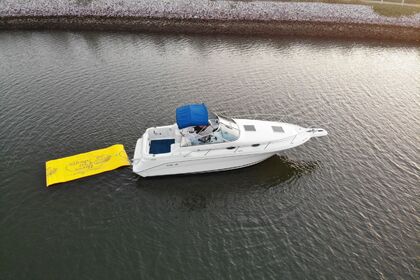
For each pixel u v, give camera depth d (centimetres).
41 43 3934
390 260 1531
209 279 1437
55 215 1706
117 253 1532
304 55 3831
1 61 3419
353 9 4753
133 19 4544
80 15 4547
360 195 1880
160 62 3497
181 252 1549
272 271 1477
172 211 1766
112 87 2955
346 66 3575
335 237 1636
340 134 2406
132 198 1830
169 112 2608
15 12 4509
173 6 4656
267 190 1912
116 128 2395
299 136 2070
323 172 2048
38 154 2117
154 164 1892
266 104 2767
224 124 2017
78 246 1555
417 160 2155
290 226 1694
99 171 1972
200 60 3581
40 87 2916
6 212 1709
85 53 3681
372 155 2195
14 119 2455
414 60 3797
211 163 1955
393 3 4972
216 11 4653
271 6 4741
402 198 1862
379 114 2667
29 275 1422
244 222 1712
